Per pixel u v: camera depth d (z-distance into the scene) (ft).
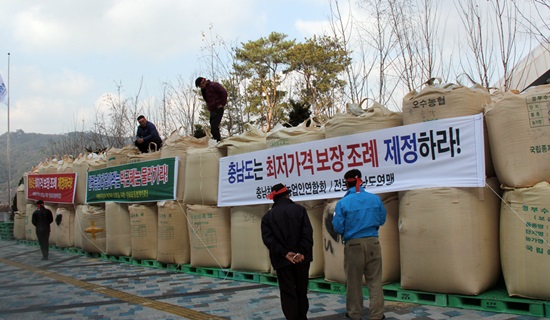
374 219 15.11
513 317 14.58
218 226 25.49
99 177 35.53
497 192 16.94
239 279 24.02
